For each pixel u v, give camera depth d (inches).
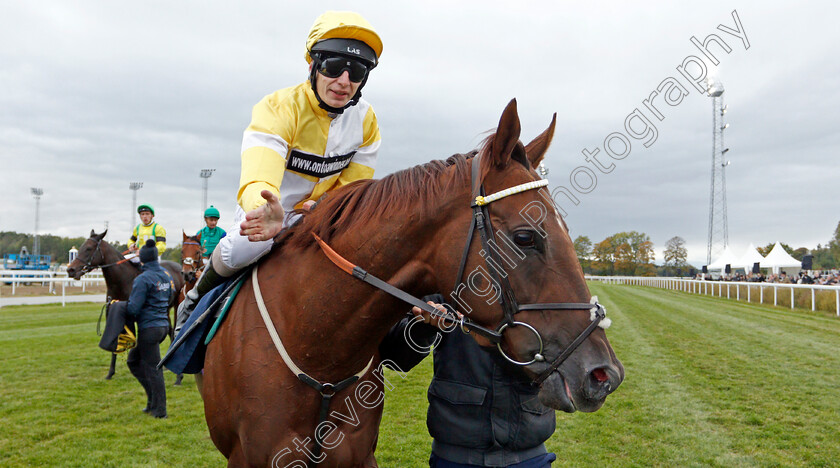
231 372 62.1
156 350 179.2
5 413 179.6
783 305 529.0
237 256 64.4
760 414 167.2
